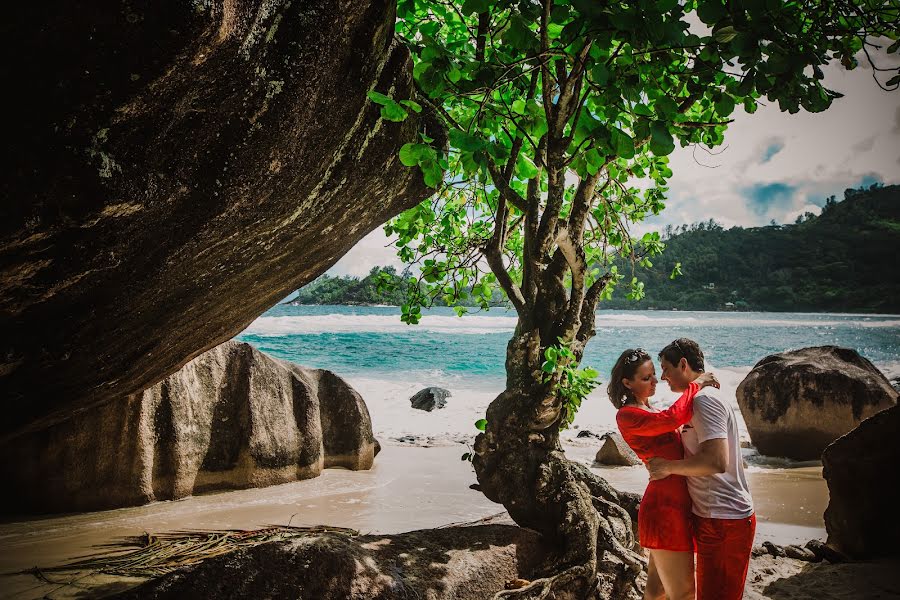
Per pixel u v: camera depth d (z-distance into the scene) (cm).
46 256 203
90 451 624
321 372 870
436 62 325
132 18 161
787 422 988
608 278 495
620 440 956
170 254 253
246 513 641
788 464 956
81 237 203
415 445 1066
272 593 307
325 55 239
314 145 273
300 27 222
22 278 208
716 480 357
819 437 962
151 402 661
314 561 324
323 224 348
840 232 17400
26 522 583
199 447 702
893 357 3475
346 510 671
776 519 670
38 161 173
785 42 299
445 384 2103
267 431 751
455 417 1405
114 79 172
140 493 641
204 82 197
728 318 9912
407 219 521
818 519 670
